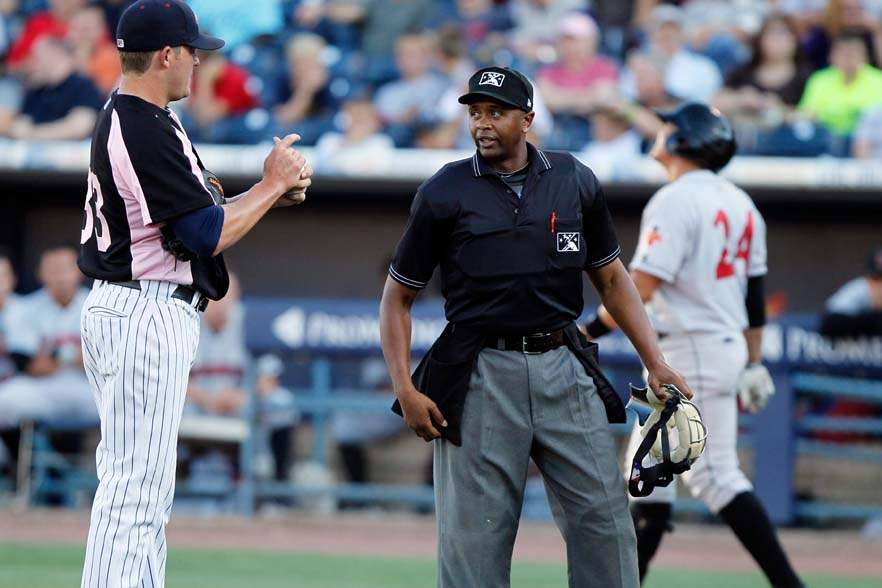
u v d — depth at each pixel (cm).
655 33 4300
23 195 4484
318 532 3312
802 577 2744
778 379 3362
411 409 1630
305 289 4547
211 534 3250
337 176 4166
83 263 1622
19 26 4541
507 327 1606
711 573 2775
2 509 3525
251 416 3494
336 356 3478
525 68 4397
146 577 1572
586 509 1622
